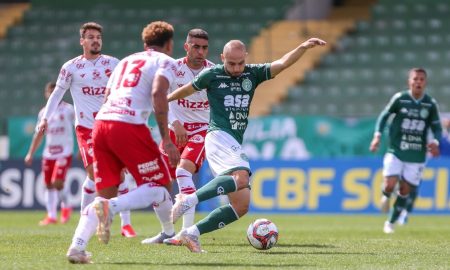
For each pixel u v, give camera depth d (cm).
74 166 7094
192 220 3578
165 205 3312
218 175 2964
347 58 9306
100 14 10388
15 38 10212
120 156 2670
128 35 9994
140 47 9756
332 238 4069
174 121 3170
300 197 6831
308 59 9275
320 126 7406
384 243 3719
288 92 8894
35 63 9812
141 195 2639
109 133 2662
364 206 6750
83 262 2638
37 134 5134
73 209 7094
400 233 4653
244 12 10169
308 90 8881
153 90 2619
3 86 9531
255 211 6900
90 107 3919
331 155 7369
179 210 2797
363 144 7312
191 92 3091
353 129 7344
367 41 9506
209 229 2992
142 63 2702
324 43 3002
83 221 2645
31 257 2888
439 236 4388
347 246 3503
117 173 2736
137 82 2681
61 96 3956
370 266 2702
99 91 3919
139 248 3238
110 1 10550
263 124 7512
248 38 9706
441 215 6681
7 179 7169
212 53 9438
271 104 8769
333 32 9675
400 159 4712
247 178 2942
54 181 5506
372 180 6738
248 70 3064
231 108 3045
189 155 3556
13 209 7156
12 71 9731
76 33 10175
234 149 2988
